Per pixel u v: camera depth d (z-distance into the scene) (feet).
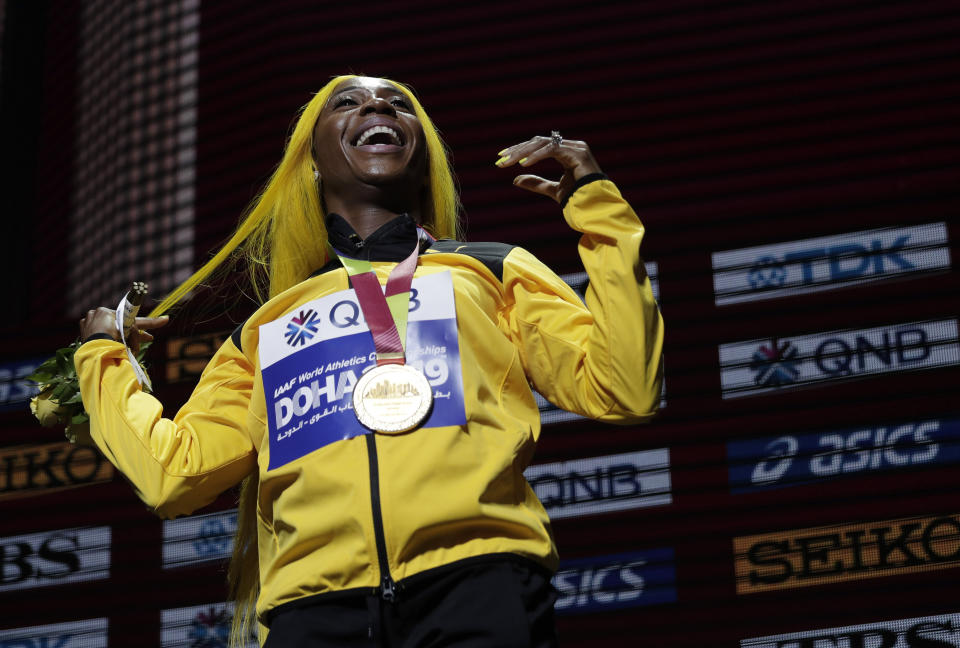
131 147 26.12
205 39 26.76
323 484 7.51
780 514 19.34
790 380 20.12
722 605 18.98
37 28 28.78
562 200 8.56
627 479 20.11
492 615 7.20
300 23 25.90
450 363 7.79
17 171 27.32
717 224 21.68
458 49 24.99
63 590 21.33
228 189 24.82
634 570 19.51
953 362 19.43
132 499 21.80
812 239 21.06
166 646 20.53
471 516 7.37
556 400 8.41
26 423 22.71
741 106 22.91
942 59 22.39
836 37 23.08
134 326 9.21
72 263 26.08
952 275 20.06
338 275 8.52
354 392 7.64
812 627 18.45
